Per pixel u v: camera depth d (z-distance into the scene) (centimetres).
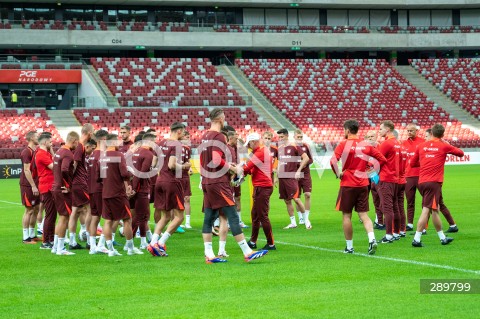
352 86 5862
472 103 5825
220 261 1227
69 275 1119
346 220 1286
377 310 848
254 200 1376
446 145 1348
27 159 1509
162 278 1079
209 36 5797
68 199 1351
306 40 6006
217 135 1220
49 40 5391
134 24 5709
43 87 5275
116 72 5438
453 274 1055
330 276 1066
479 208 2102
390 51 6391
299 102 5569
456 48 6309
